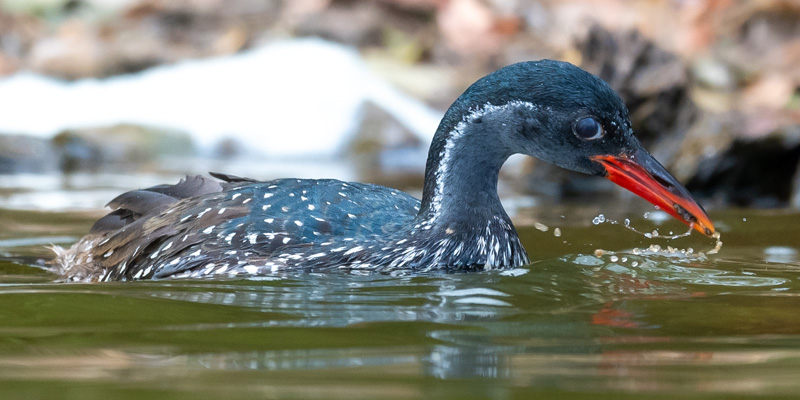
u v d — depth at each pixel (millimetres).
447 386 6086
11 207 16047
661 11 26719
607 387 6070
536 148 10656
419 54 27016
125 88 24781
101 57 26609
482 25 28047
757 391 5973
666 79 19406
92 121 23375
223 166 21359
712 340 7414
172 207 11086
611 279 9867
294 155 23047
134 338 7414
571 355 6922
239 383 6156
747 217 15250
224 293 9094
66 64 26297
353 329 7715
